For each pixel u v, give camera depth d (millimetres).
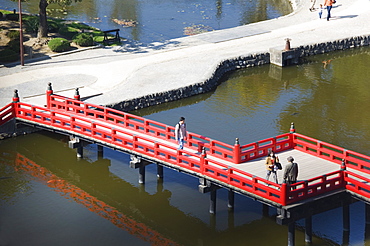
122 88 61375
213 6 104750
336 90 64875
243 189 38125
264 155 42562
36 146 53406
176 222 42469
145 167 49844
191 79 64312
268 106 60531
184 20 94125
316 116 57969
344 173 38031
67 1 76375
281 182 38656
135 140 44469
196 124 56375
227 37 79688
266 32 81750
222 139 52969
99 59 70688
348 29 82000
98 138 47062
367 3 94375
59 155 52062
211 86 65312
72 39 76000
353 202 39344
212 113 58938
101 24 90750
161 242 40281
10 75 64625
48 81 62781
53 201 45156
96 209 44250
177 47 75750
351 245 38688
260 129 55031
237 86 66312
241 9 102000
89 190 47031
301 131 54594
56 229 41438
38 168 50094
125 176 48656
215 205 42344
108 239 40500
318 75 69625
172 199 45094
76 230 41438
